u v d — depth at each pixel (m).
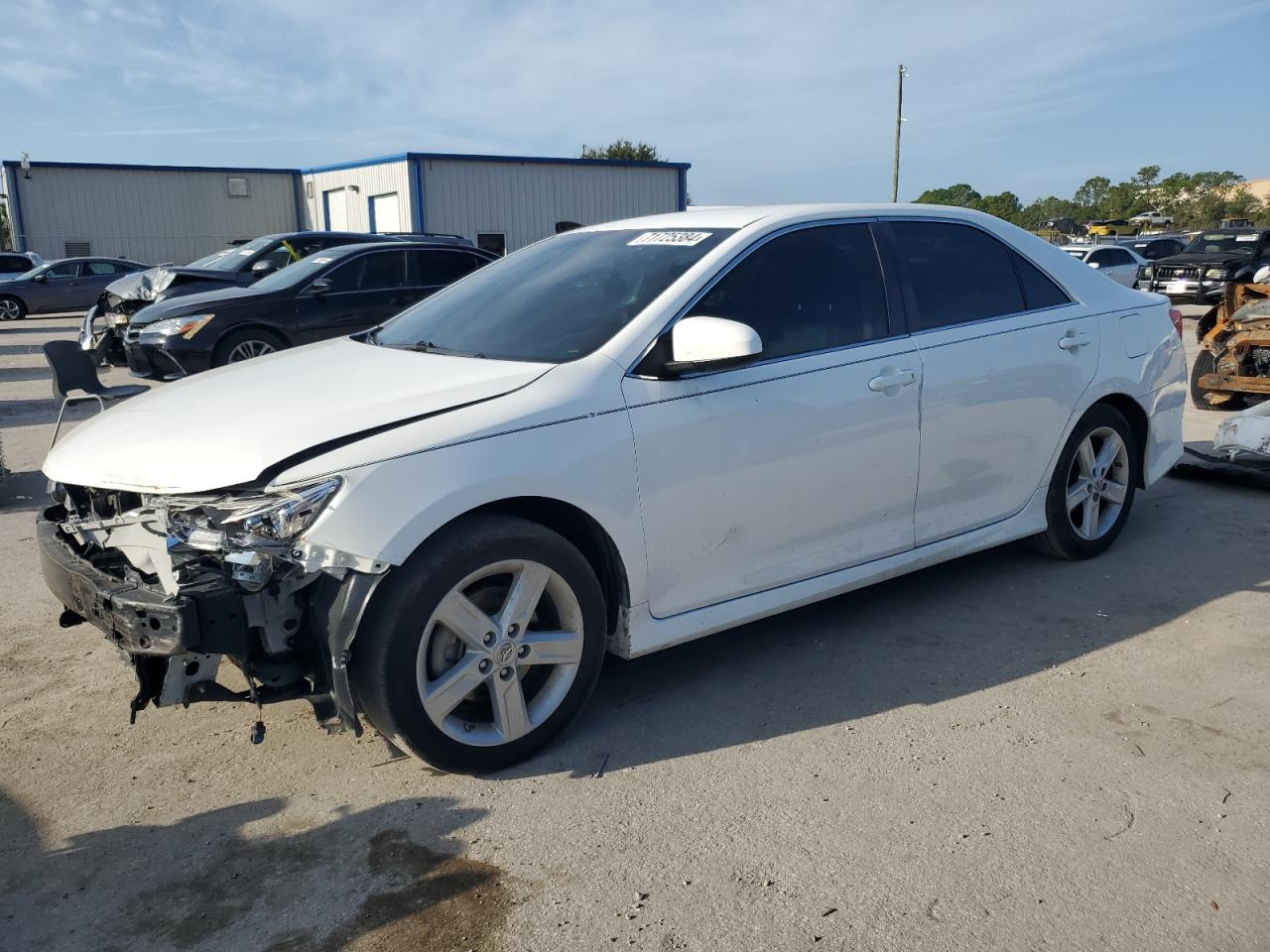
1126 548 5.27
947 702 3.65
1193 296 23.69
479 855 2.80
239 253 14.18
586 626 3.31
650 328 3.47
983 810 2.97
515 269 4.37
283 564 2.85
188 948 2.46
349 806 3.04
